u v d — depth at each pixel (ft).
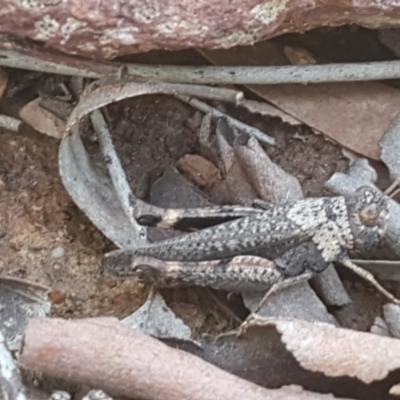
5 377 0.18
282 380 0.19
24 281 0.20
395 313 0.21
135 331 0.18
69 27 0.20
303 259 0.22
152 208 0.22
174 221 0.22
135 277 0.22
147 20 0.20
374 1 0.21
